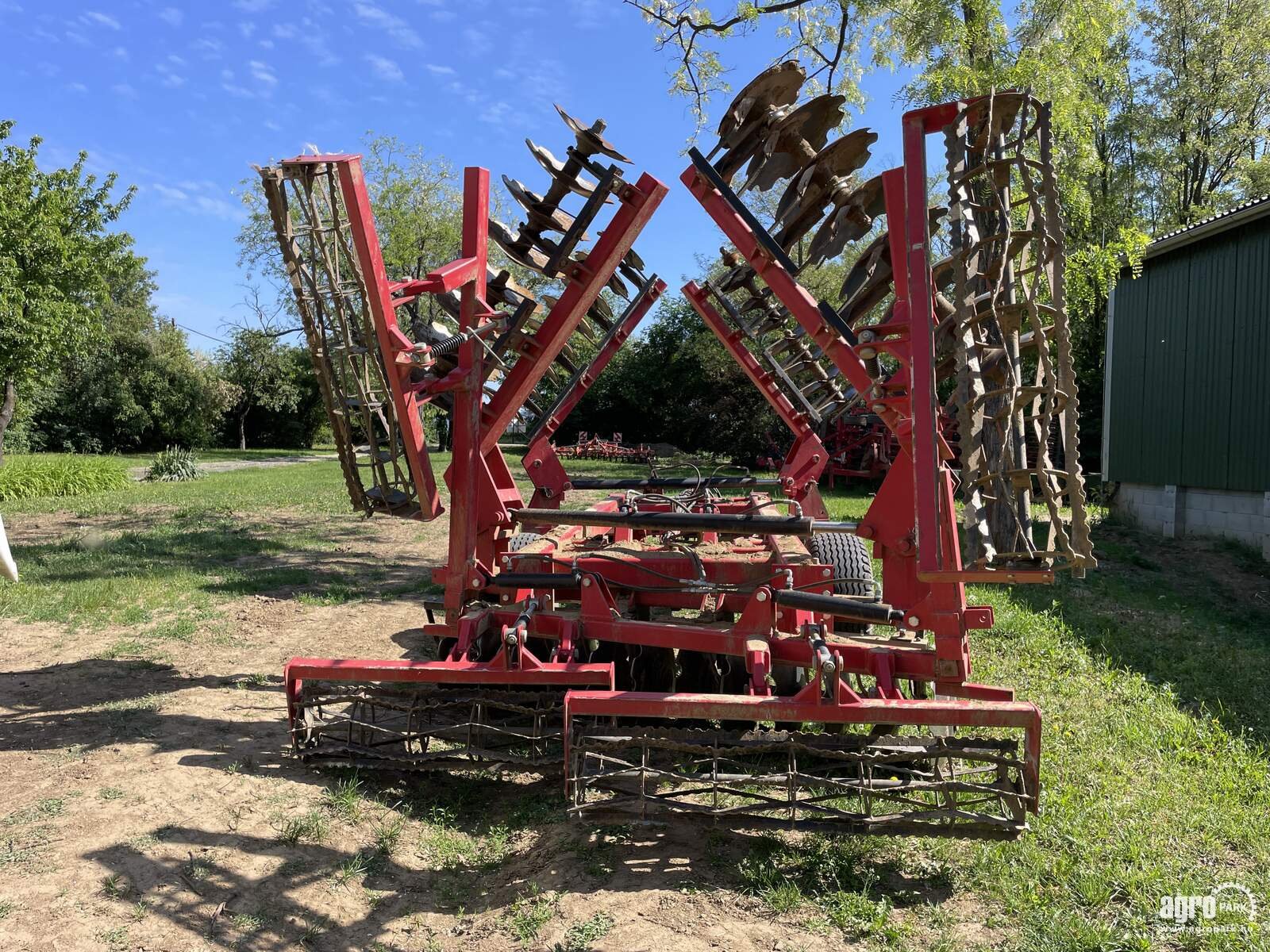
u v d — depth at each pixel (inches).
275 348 1892.2
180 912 123.5
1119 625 299.9
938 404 148.9
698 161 174.9
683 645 167.2
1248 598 396.2
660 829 151.3
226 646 267.9
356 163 171.8
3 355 724.0
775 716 139.9
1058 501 124.7
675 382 1270.9
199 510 617.0
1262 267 460.8
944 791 135.9
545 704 164.9
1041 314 127.9
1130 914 123.6
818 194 174.2
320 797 162.1
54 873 130.6
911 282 134.5
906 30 518.6
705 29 534.6
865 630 229.5
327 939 121.0
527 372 195.2
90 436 1657.2
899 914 124.7
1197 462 506.9
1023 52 477.7
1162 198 1167.6
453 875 139.8
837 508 619.5
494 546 197.8
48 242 729.6
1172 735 192.4
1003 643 267.4
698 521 177.9
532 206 185.6
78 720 198.7
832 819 136.9
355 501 205.5
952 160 130.4
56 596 321.4
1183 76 1095.6
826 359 276.7
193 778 165.8
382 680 167.3
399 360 179.0
